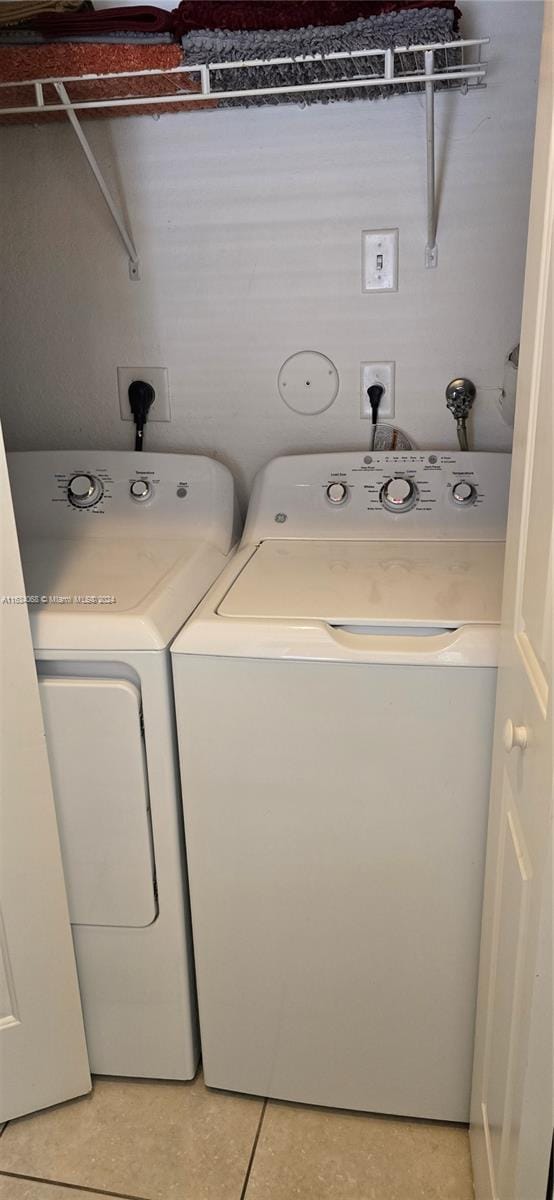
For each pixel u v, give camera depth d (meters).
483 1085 1.35
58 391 1.99
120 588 1.50
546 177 0.92
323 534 1.79
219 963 1.53
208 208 1.81
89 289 1.90
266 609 1.40
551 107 0.89
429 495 1.76
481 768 1.33
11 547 1.27
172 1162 1.50
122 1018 1.60
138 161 1.80
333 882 1.44
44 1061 1.56
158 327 1.91
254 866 1.45
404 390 1.87
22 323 1.95
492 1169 1.24
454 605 1.40
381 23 1.40
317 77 1.55
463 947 1.43
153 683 1.37
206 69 1.46
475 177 1.71
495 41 1.62
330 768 1.37
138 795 1.43
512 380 1.77
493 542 1.73
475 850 1.37
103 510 1.84
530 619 1.02
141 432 1.95
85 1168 1.50
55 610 1.40
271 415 1.93
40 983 1.50
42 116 1.75
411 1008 1.49
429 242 1.75
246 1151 1.52
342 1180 1.47
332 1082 1.57
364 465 1.78
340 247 1.79
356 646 1.31
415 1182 1.46
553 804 0.87
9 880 1.41
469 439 1.88
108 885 1.50
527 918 0.99
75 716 1.40
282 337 1.88
